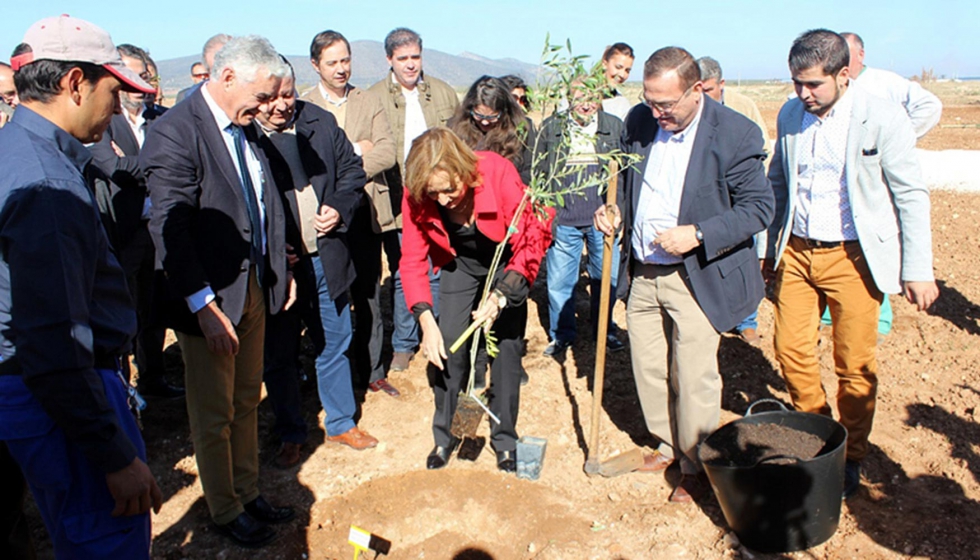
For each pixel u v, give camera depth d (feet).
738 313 11.34
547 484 12.99
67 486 7.16
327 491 13.01
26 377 6.45
